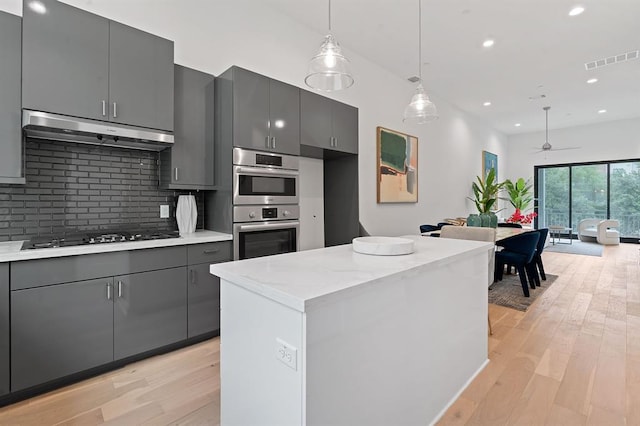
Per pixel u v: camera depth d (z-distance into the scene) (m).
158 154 2.90
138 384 2.00
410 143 5.52
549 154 9.02
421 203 5.87
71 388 1.95
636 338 2.65
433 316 1.69
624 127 7.95
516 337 2.70
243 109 2.74
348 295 1.15
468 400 1.87
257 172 2.83
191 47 2.95
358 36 4.00
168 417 1.71
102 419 1.69
